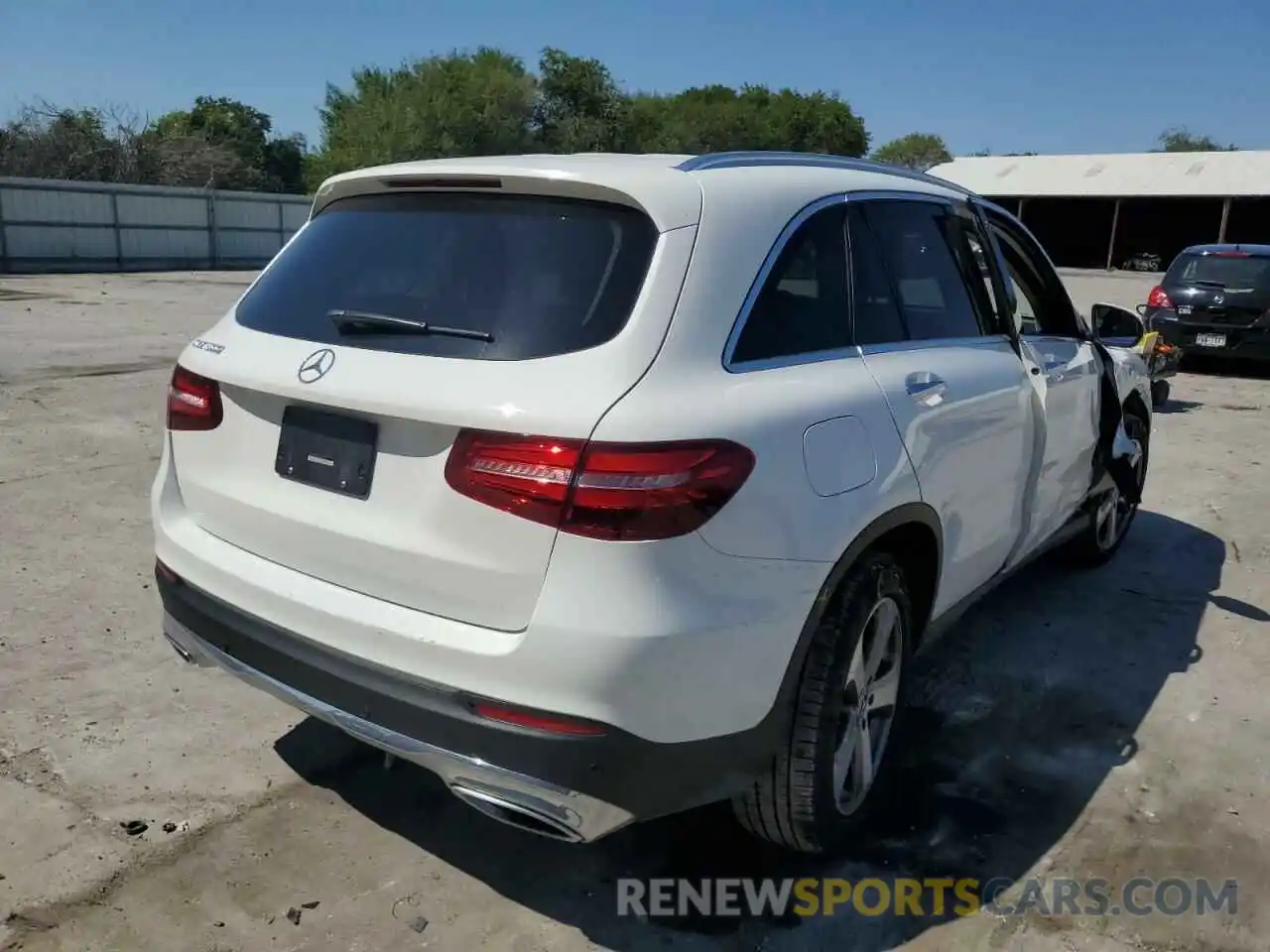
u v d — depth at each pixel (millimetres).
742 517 2361
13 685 3869
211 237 34844
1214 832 3207
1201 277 12836
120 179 41938
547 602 2246
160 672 4035
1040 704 3996
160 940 2641
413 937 2688
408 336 2547
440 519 2375
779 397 2551
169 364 11625
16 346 12750
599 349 2350
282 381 2625
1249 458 8250
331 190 3109
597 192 2562
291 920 2730
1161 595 5145
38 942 2611
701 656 2312
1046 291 4492
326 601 2580
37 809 3133
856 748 3012
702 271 2510
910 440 2941
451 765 2363
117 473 6801
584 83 54125
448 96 50031
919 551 3229
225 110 66812
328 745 3574
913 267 3355
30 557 5191
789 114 71000
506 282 2537
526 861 3006
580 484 2213
